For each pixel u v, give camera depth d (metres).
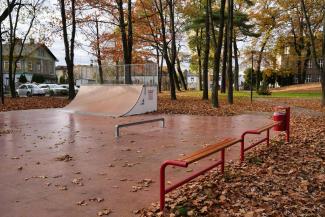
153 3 29.58
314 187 5.53
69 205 4.85
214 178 5.98
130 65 20.77
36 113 18.27
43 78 71.06
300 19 41.44
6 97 32.41
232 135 10.80
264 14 39.28
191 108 19.88
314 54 20.98
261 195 5.12
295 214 4.45
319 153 7.93
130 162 7.31
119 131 11.69
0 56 23.73
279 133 10.93
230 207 4.69
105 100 19.50
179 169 6.70
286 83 60.19
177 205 4.75
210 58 47.28
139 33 32.41
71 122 14.35
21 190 5.49
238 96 32.88
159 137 10.45
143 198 5.11
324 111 18.55
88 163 7.23
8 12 24.38
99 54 33.34
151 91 18.72
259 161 7.24
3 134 11.08
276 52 43.88
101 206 4.81
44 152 8.31
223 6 19.14
